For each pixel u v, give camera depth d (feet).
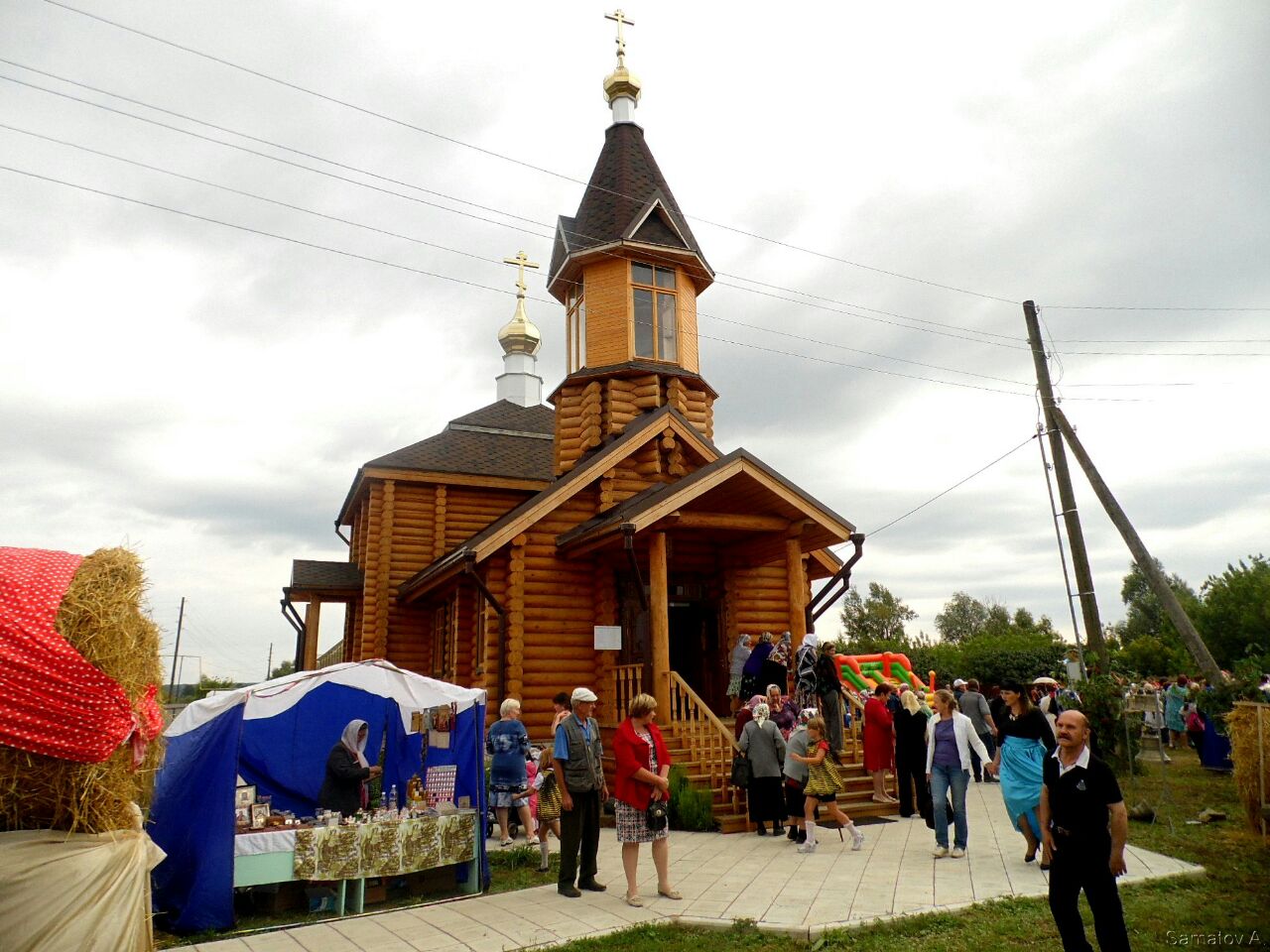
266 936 23.29
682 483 45.70
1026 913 23.15
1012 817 29.60
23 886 13.75
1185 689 69.72
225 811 24.47
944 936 21.65
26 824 14.23
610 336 64.03
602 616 51.29
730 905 24.97
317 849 25.36
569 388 64.03
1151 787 44.98
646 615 45.73
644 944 21.70
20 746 13.82
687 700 44.37
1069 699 47.29
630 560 43.98
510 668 48.96
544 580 51.55
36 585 14.64
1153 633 215.10
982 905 23.95
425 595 65.10
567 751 27.25
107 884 14.55
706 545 56.29
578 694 27.78
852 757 44.83
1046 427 54.13
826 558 61.57
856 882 27.30
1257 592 138.92
